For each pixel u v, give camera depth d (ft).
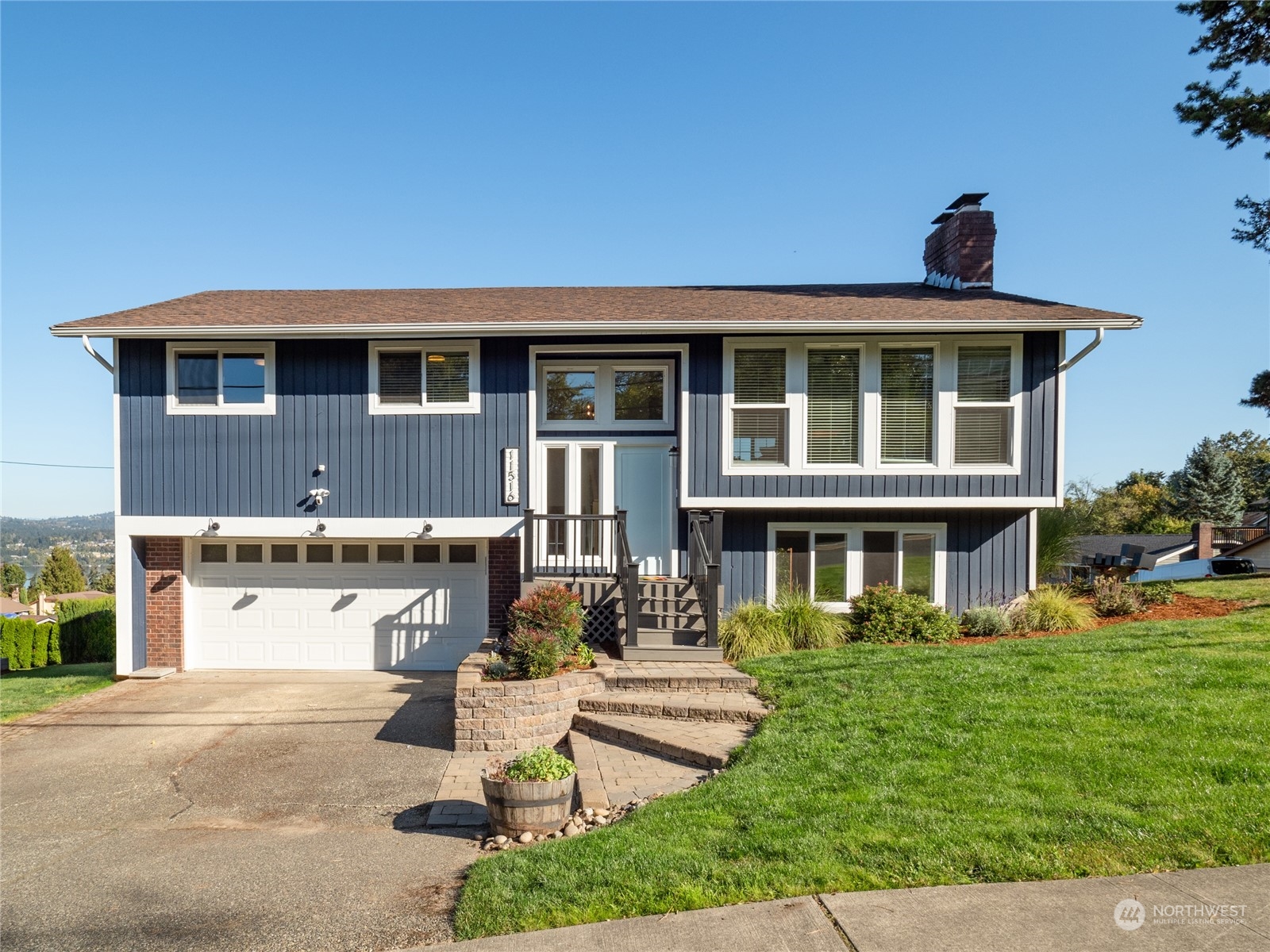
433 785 25.73
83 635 60.18
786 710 26.58
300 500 41.70
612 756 25.58
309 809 23.72
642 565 42.34
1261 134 50.34
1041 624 39.14
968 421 40.40
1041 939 12.89
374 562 44.86
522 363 41.47
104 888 18.33
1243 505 155.74
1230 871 14.64
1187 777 18.45
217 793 25.34
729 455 40.40
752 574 41.96
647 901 14.96
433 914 16.26
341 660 44.80
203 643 44.78
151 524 41.96
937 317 39.14
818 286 53.72
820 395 40.52
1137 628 35.12
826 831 16.96
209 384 41.98
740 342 40.52
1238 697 23.76
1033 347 40.06
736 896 14.88
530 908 15.24
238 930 16.01
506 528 41.47
